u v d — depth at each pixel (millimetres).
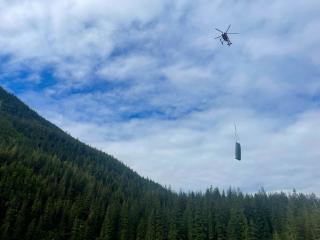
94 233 149625
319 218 144875
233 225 150125
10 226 128750
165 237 150000
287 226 150500
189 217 153500
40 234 131375
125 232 145250
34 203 143250
